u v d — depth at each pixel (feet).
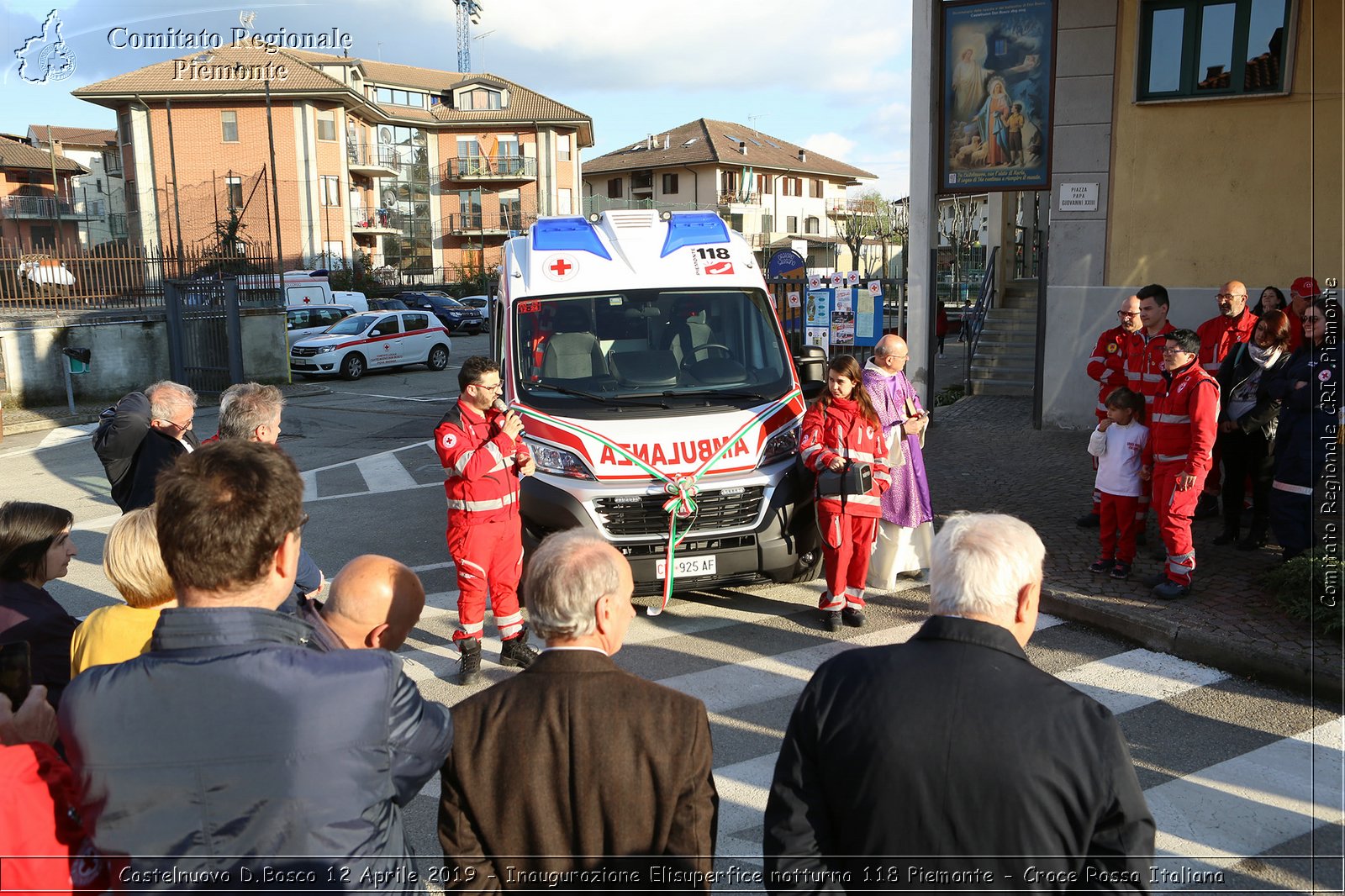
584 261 24.36
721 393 22.22
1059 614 20.80
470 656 18.65
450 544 18.60
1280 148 35.60
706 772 7.09
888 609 21.94
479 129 207.82
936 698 6.55
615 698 7.06
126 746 6.28
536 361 22.66
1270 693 16.79
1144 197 37.88
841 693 6.88
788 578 21.65
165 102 166.30
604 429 20.75
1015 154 39.19
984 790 6.27
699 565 20.35
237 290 67.31
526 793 6.91
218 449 7.06
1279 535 20.72
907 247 41.16
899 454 22.59
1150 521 26.84
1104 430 21.68
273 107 168.86
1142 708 16.25
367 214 186.60
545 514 20.17
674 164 241.14
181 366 70.18
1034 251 68.54
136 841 6.24
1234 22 35.37
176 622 6.56
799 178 266.57
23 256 63.87
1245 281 36.94
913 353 41.81
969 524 7.40
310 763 6.31
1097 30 37.55
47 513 11.69
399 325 82.64
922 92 39.47
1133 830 6.28
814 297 51.42
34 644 11.19
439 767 7.21
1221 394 23.88
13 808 6.87
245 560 6.62
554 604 7.24
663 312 23.58
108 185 199.93
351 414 58.65
